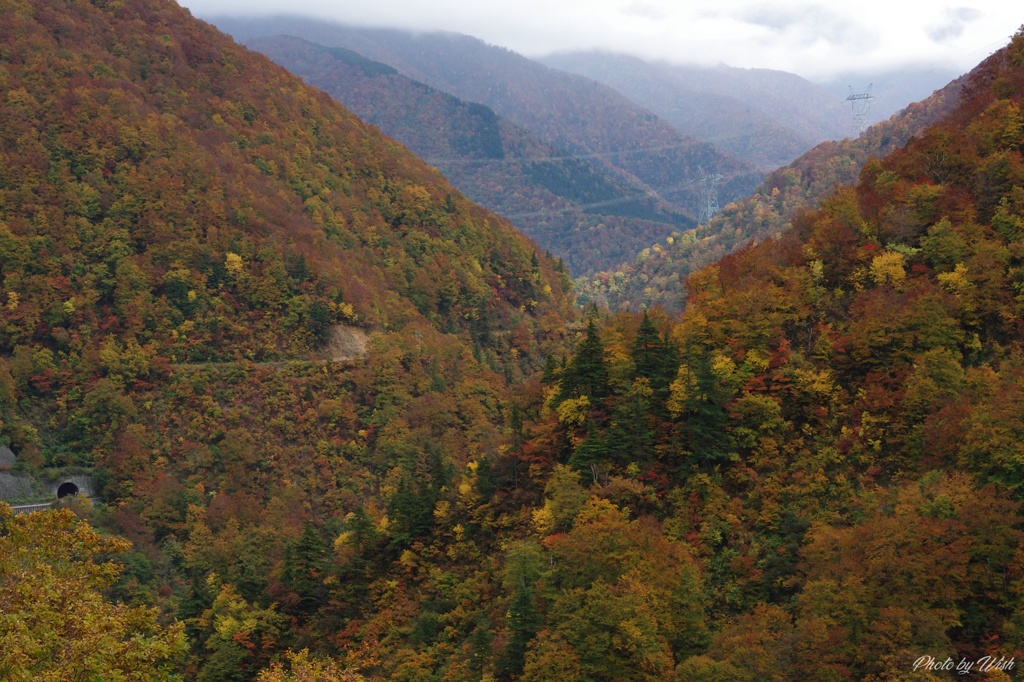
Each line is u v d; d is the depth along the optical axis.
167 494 136.50
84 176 176.62
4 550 42.03
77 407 148.88
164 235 173.62
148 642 41.53
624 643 62.94
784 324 90.44
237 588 94.38
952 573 60.44
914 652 55.84
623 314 104.25
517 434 94.56
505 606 74.00
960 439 71.06
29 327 154.62
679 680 60.03
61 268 163.12
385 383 168.12
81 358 154.25
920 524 64.06
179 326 164.75
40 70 186.50
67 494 138.62
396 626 81.69
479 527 88.56
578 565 70.62
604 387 90.69
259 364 166.38
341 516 140.12
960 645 58.84
